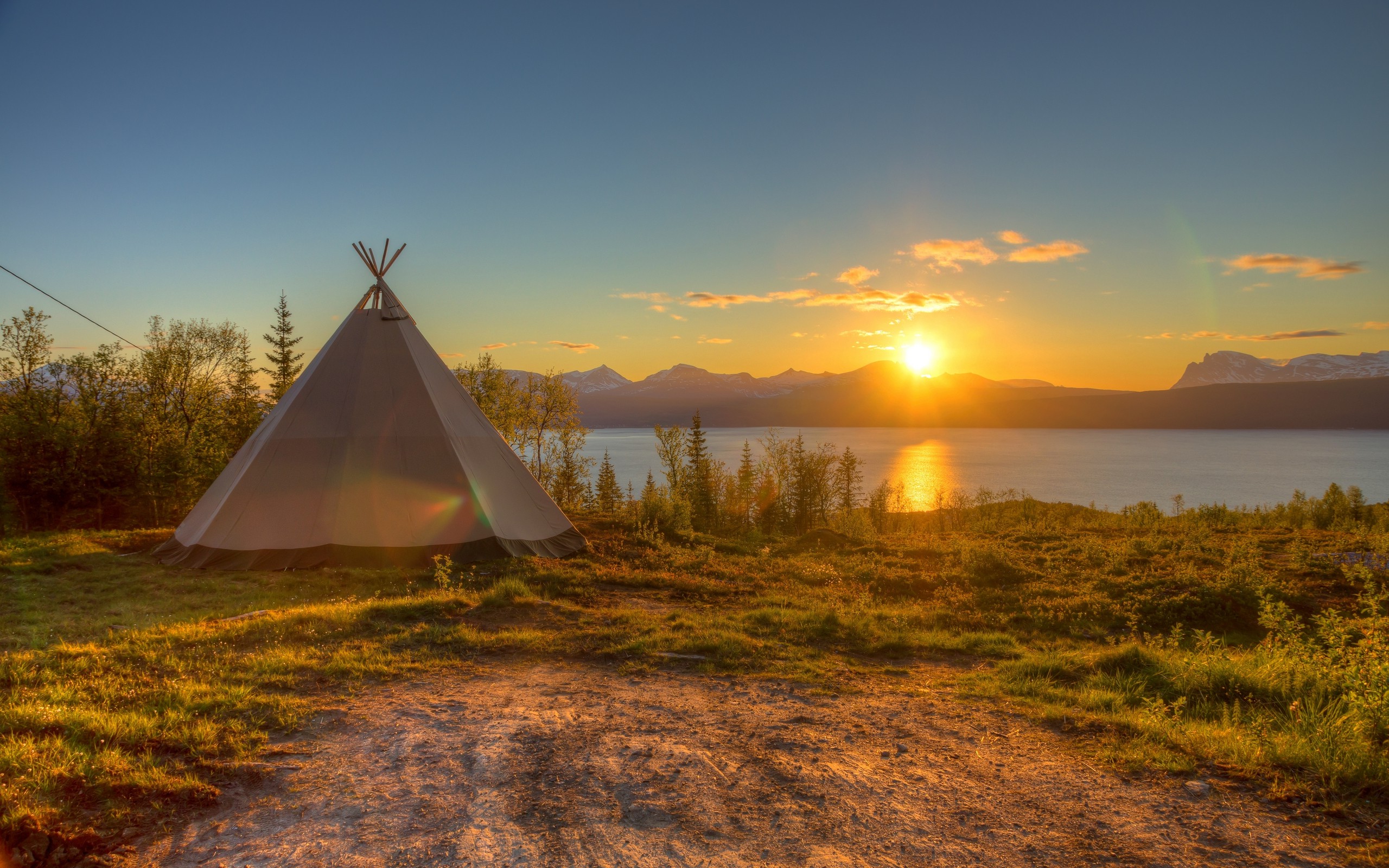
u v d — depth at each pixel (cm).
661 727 703
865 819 510
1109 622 1448
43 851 420
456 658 933
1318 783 559
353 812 499
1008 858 456
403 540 1723
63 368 3388
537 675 880
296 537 1691
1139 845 473
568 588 1531
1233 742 645
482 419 2119
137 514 3550
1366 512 3180
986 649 1167
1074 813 521
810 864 446
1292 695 832
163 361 3859
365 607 1173
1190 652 1129
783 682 900
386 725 672
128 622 1199
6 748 523
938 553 2147
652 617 1274
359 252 2119
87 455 3344
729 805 530
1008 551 2209
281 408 1919
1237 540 2422
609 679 879
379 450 1831
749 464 4491
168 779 521
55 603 1316
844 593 1677
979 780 584
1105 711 785
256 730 632
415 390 1947
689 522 2736
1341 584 1672
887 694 862
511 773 575
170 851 441
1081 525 3128
